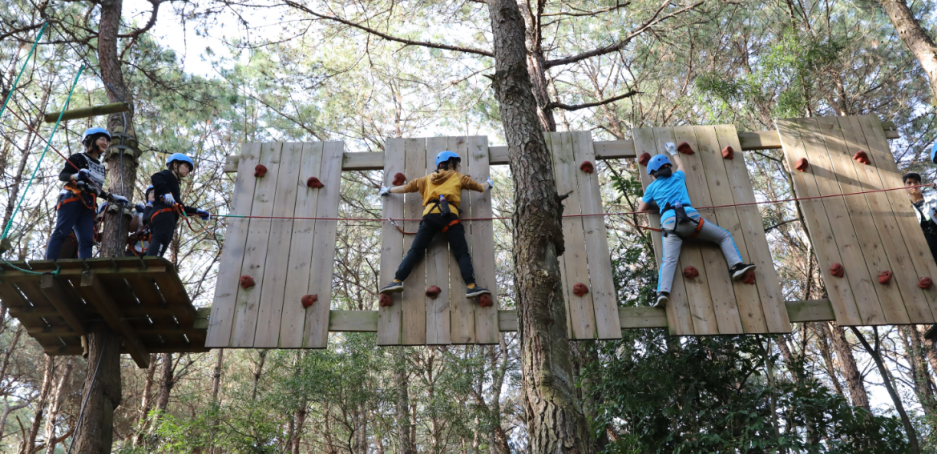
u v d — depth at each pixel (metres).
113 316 4.76
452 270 4.91
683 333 4.68
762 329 4.67
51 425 10.97
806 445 4.77
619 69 10.42
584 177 5.30
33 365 14.52
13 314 4.91
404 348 10.69
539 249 3.63
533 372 3.27
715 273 4.89
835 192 5.21
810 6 9.52
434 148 5.48
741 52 9.35
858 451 5.06
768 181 10.59
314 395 9.47
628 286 6.42
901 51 10.10
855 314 4.70
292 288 4.95
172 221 4.87
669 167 5.09
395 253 5.04
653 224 5.14
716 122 7.39
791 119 5.58
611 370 5.77
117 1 6.73
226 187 11.45
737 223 5.09
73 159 4.90
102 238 5.16
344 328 4.82
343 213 12.41
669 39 8.80
